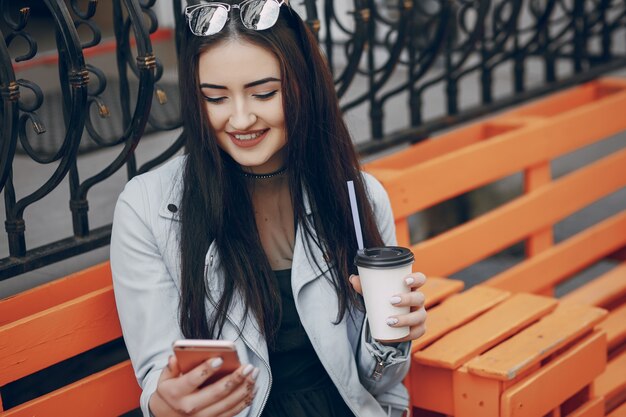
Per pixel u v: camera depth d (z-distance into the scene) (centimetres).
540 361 281
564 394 285
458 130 409
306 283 230
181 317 223
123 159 266
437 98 561
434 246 354
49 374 296
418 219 455
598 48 664
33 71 566
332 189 234
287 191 237
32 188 395
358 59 328
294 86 219
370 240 240
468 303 308
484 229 376
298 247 231
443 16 361
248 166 231
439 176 356
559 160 554
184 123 227
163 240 225
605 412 336
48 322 239
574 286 466
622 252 471
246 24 212
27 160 438
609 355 366
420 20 535
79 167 425
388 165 372
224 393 194
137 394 262
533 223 401
